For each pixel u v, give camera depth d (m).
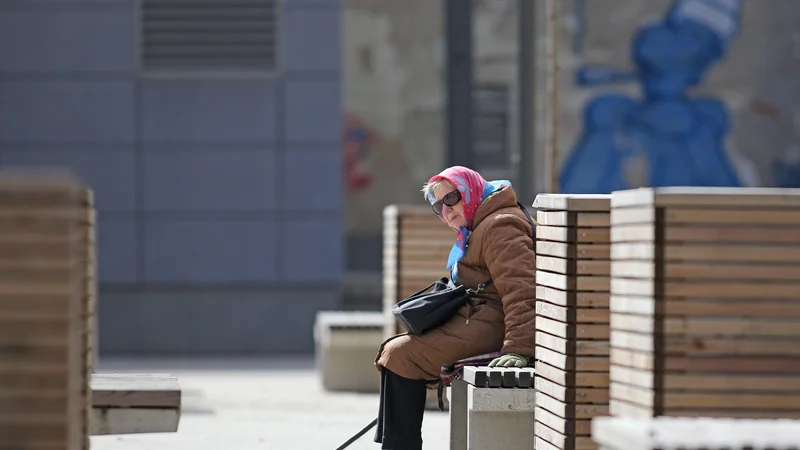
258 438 32.66
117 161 76.44
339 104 77.56
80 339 18.48
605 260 20.92
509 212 24.56
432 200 24.95
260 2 77.38
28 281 16.66
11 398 16.62
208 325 76.94
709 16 89.25
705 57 89.38
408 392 24.33
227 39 77.25
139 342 76.38
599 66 88.81
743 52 89.56
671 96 89.00
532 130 79.69
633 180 88.75
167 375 32.25
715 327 16.97
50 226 16.69
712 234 17.03
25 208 16.67
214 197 77.00
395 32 86.81
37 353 16.66
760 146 89.62
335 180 77.56
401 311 24.17
